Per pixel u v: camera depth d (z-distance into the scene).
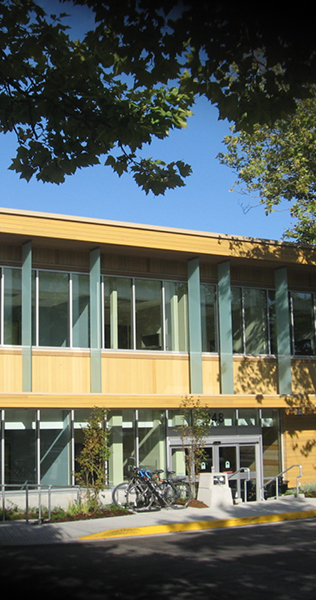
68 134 9.49
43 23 8.60
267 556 12.49
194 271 22.59
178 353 22.42
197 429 20.64
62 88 9.16
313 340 25.48
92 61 9.01
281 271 24.50
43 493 19.27
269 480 23.30
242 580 10.46
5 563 12.00
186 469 21.17
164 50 8.08
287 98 8.58
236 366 23.55
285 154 24.69
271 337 24.69
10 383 19.62
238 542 14.21
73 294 21.14
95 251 21.00
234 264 23.88
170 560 12.20
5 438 19.23
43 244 20.36
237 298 24.25
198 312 22.39
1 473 19.00
